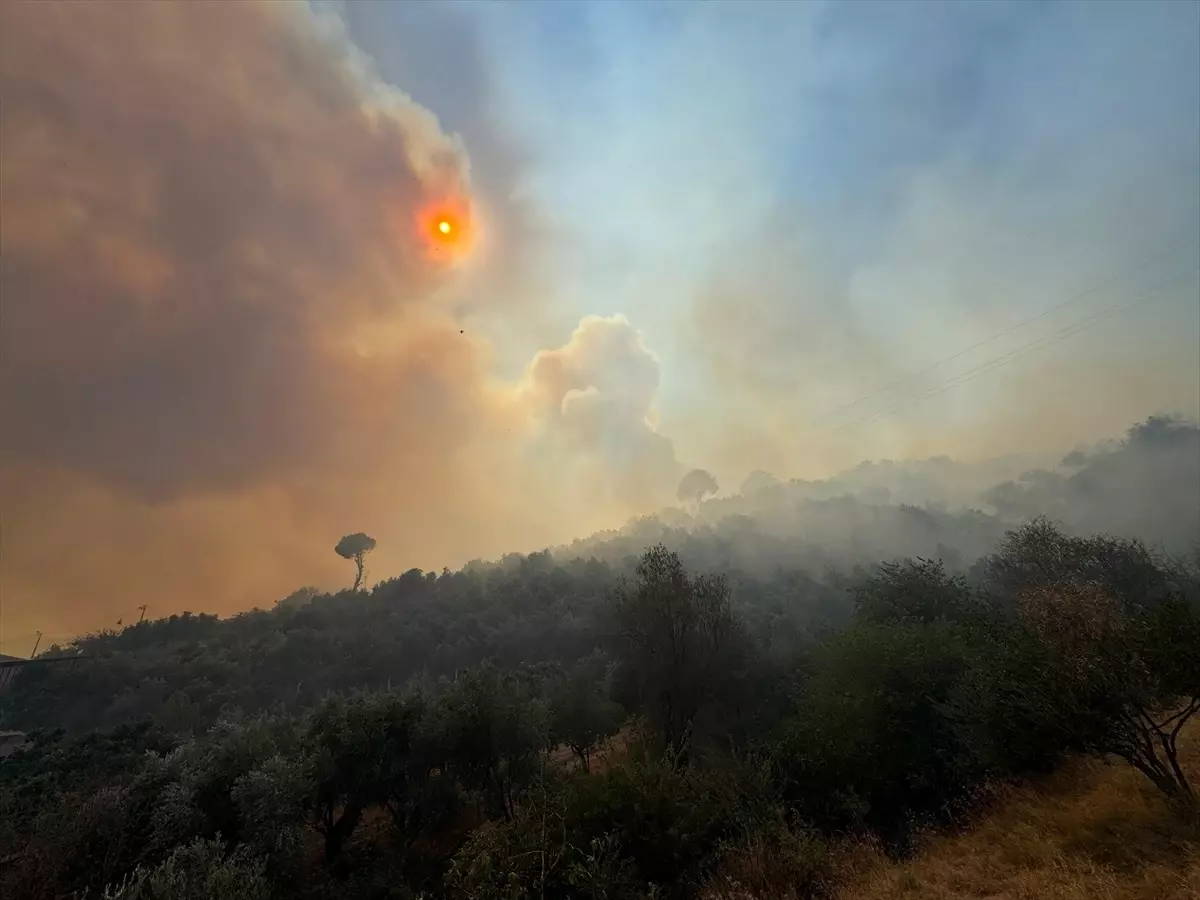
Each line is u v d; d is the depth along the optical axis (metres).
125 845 21.56
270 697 77.62
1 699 84.25
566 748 41.00
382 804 29.81
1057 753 12.16
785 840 11.51
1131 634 9.84
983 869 9.47
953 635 18.72
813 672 22.97
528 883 11.81
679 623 30.44
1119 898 7.44
